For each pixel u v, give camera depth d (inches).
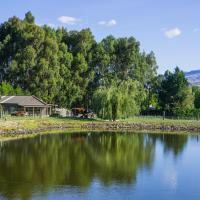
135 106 5364.2
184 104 6555.1
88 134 4343.0
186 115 6215.6
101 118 5354.3
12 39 6614.2
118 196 1860.2
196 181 2165.4
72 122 5088.6
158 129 5187.0
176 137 4252.0
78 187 1984.5
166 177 2244.1
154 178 2212.1
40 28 6387.8
